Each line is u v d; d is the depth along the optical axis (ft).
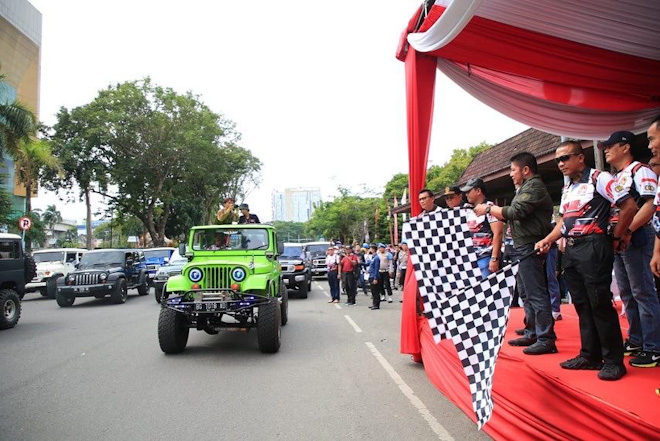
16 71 119.75
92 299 53.78
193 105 107.45
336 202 168.45
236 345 25.17
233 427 13.23
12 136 62.34
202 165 113.09
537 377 10.35
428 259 13.52
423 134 19.27
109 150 104.73
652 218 10.16
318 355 22.52
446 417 13.88
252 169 148.77
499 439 11.29
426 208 18.70
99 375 19.10
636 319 12.91
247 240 27.50
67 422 13.71
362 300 49.49
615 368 9.77
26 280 33.88
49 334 29.30
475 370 10.59
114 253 51.85
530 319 13.89
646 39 15.24
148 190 110.22
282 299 31.24
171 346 22.33
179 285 22.47
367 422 13.52
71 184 105.50
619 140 11.00
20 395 16.37
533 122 22.22
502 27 15.48
